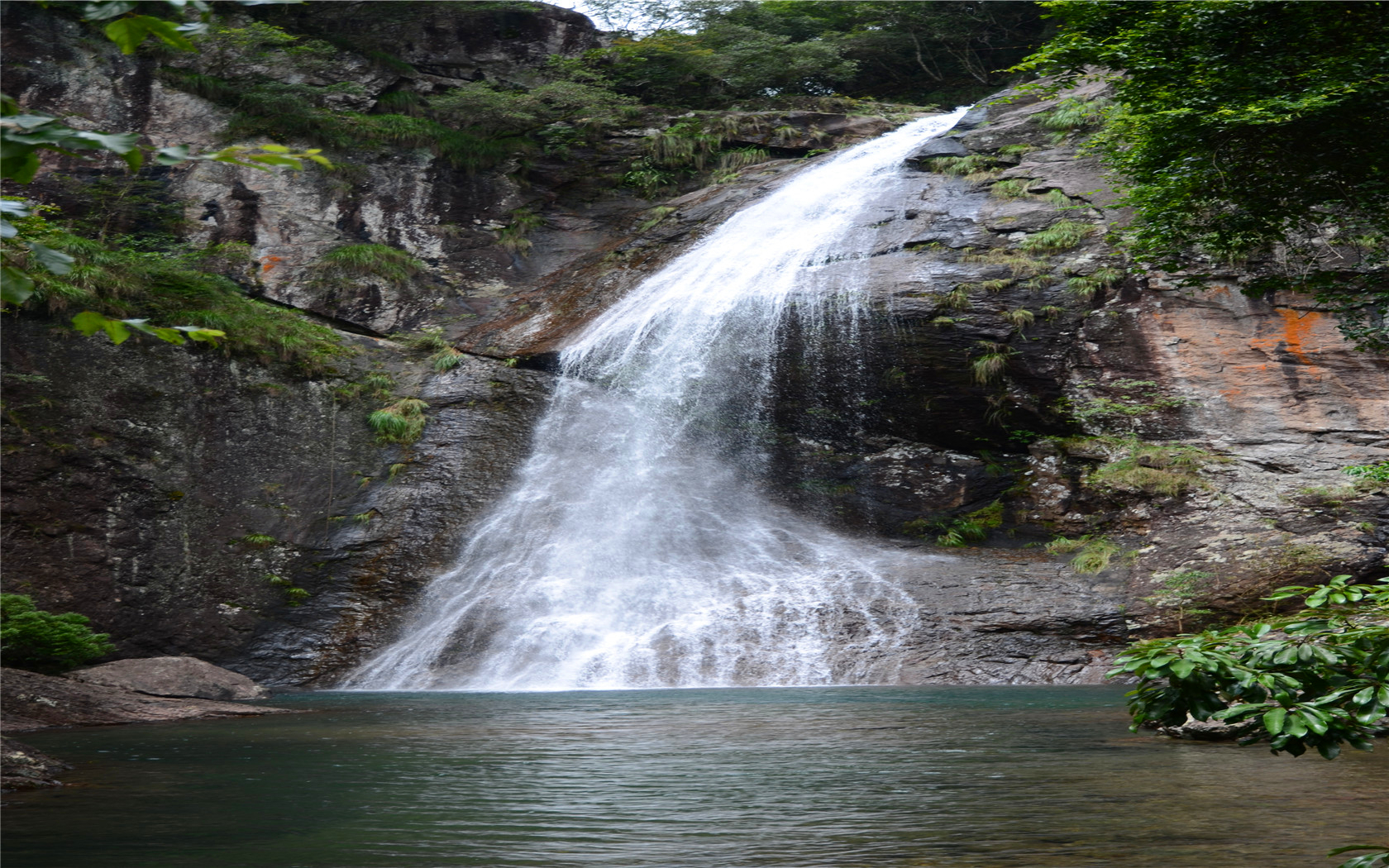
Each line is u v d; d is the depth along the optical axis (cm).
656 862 389
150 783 605
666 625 1884
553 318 2902
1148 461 2206
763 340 2530
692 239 3142
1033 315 2391
